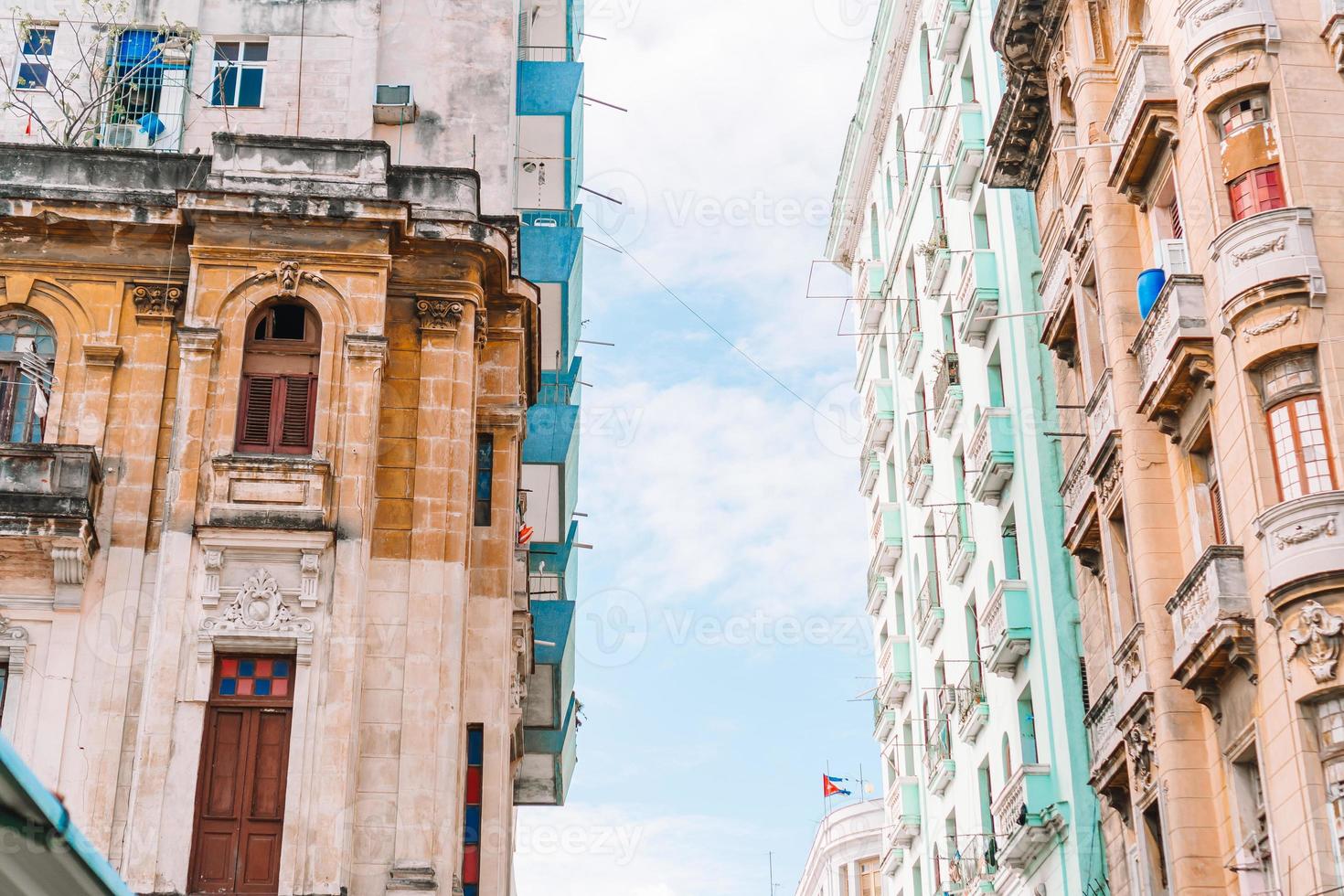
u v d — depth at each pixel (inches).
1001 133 1294.3
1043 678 1366.9
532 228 1359.5
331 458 992.2
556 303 1376.7
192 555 962.1
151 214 1043.3
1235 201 928.9
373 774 943.7
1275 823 837.2
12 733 935.7
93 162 1069.8
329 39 1185.4
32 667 951.6
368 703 958.4
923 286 1838.1
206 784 922.1
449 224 1063.0
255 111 1161.4
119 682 951.6
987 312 1531.7
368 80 1178.0
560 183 1380.4
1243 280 895.1
